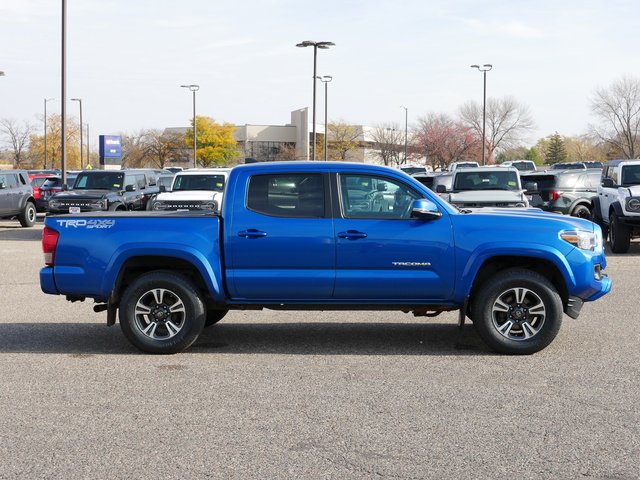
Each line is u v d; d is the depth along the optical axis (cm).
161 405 562
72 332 845
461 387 609
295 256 717
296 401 571
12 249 1838
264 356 723
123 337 818
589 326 860
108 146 7331
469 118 8088
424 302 727
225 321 911
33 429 509
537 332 717
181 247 720
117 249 725
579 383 619
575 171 2103
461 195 1633
